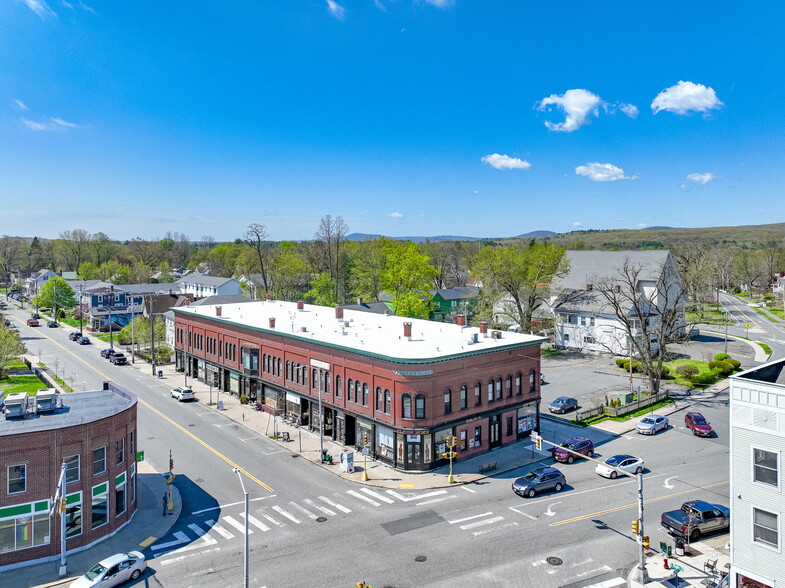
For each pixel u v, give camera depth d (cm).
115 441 3189
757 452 2259
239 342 6212
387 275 9025
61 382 6844
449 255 17212
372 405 4347
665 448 4488
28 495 2869
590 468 4112
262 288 13088
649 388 5972
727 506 3388
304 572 2716
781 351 8206
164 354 8462
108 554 2953
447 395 4216
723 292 18125
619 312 6319
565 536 3058
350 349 4519
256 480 3931
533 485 3603
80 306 11694
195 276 14012
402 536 3077
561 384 6494
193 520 3322
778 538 2195
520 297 8794
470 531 3127
